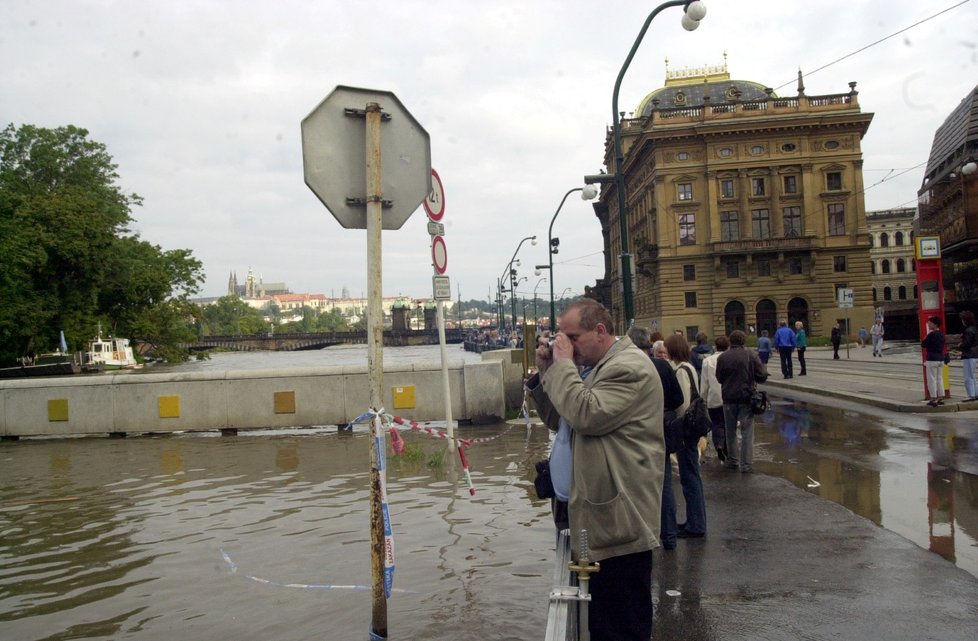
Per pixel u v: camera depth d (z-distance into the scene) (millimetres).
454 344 162750
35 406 14938
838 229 60781
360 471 10039
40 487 9711
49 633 4738
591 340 3426
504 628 4547
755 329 61625
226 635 4617
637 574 3270
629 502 3166
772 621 4566
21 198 54594
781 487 8312
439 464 10055
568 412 3162
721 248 60719
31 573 5992
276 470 10336
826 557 5762
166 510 8094
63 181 61719
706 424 6316
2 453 13070
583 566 3105
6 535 7242
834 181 61156
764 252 60438
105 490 9359
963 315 15250
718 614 4711
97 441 14211
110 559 6324
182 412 14664
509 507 7641
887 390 18188
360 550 6324
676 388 5461
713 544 6234
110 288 63844
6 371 51000
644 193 68062
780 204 61188
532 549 6168
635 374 3193
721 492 8172
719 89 74625
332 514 7652
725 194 61750
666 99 74812
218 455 11859
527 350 14969
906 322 55750
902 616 4559
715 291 61625
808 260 61000
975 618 4504
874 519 6840
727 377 9320
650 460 3229
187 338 79062
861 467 9344
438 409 14383
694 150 62156
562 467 3430
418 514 7430
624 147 74312
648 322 68000
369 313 4125
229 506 8180
